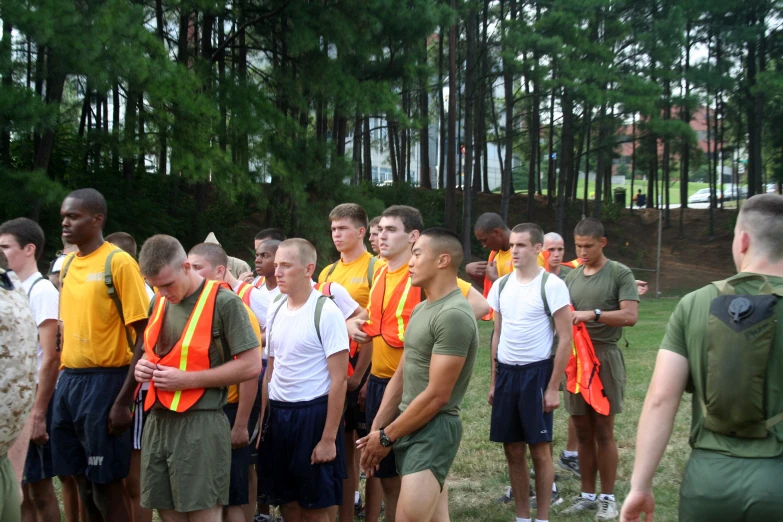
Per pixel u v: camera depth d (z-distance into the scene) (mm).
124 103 16391
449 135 24484
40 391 4152
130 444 4203
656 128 27641
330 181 16844
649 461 2492
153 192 19391
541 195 39656
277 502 4051
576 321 5016
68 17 11398
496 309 5027
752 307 2363
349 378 4766
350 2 16562
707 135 40219
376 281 4508
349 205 5074
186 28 16797
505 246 5988
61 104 13195
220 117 14875
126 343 4191
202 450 3527
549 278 4734
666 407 2514
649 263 35531
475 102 33875
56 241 14516
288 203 22266
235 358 3680
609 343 5195
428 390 3352
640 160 43438
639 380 9500
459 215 32469
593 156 43562
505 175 28953
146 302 4125
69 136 17016
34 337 2588
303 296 4082
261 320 5016
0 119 10984
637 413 7711
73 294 4176
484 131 36375
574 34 25078
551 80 24969
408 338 3592
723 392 2354
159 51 13094
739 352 2344
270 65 19547
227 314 3680
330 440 3906
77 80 13602
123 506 4191
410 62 20156
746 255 2568
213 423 3590
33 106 11086
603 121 29266
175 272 3619
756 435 2344
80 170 16438
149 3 16344
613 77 25938
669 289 31797
